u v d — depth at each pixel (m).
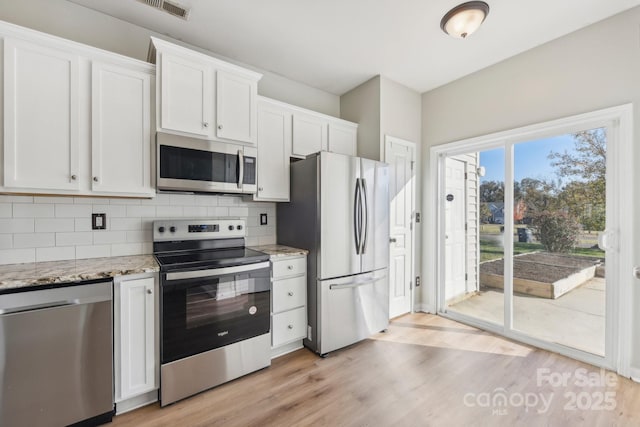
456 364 2.21
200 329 1.83
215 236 2.45
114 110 1.82
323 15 2.13
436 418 1.62
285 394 1.85
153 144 1.96
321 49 2.58
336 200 2.45
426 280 3.36
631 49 1.95
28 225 1.80
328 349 2.38
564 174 2.35
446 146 3.16
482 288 2.94
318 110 3.36
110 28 2.14
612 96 2.03
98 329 1.52
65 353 1.44
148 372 1.69
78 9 2.03
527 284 2.59
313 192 2.42
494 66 2.76
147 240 2.21
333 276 2.42
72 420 1.47
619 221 2.02
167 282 1.71
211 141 2.16
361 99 3.23
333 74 3.03
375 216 2.73
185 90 2.04
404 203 3.23
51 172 1.63
